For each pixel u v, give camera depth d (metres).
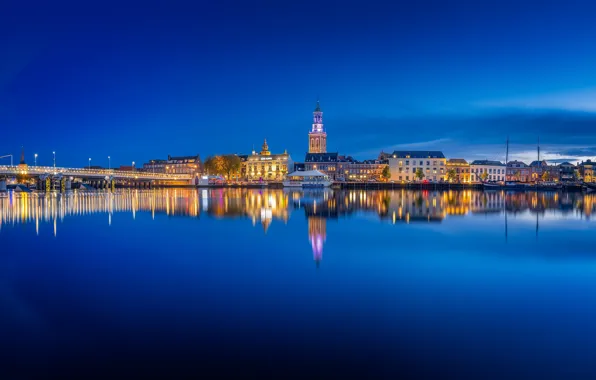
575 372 9.75
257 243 26.83
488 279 17.67
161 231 32.69
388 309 13.78
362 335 11.71
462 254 23.19
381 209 55.56
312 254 22.98
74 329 12.11
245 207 58.28
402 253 23.41
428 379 9.48
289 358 10.41
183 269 19.27
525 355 10.57
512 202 72.00
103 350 10.82
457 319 12.91
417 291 15.83
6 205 60.84
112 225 36.38
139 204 64.06
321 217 44.34
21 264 20.25
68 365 10.09
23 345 11.12
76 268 19.39
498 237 29.97
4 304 14.23
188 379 9.49
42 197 86.12
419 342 11.27
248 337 11.57
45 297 14.97
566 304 14.34
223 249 24.48
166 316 13.11
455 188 155.50
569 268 19.78
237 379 9.48
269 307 13.95
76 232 31.88
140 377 9.59
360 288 16.20
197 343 11.22
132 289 15.98
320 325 12.41
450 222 39.91
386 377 9.55
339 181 175.50
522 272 18.97
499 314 13.34
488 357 10.46
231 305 14.12
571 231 33.44
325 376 9.59
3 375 9.65
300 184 160.25
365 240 28.20
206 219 41.53
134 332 11.91
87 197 86.81
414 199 81.38
